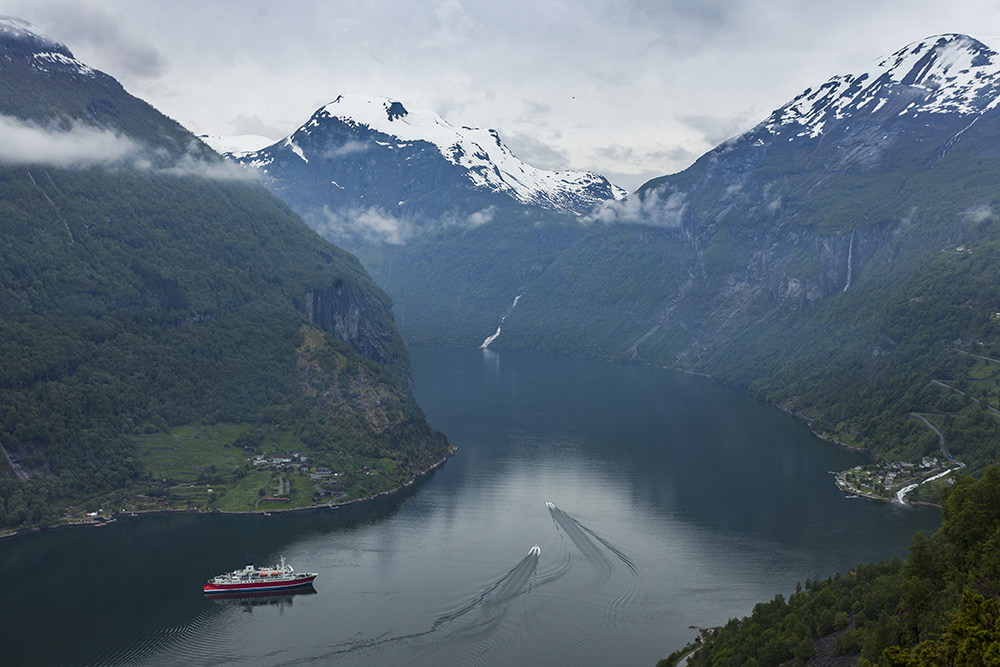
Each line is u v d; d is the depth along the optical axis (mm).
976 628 109812
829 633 174000
